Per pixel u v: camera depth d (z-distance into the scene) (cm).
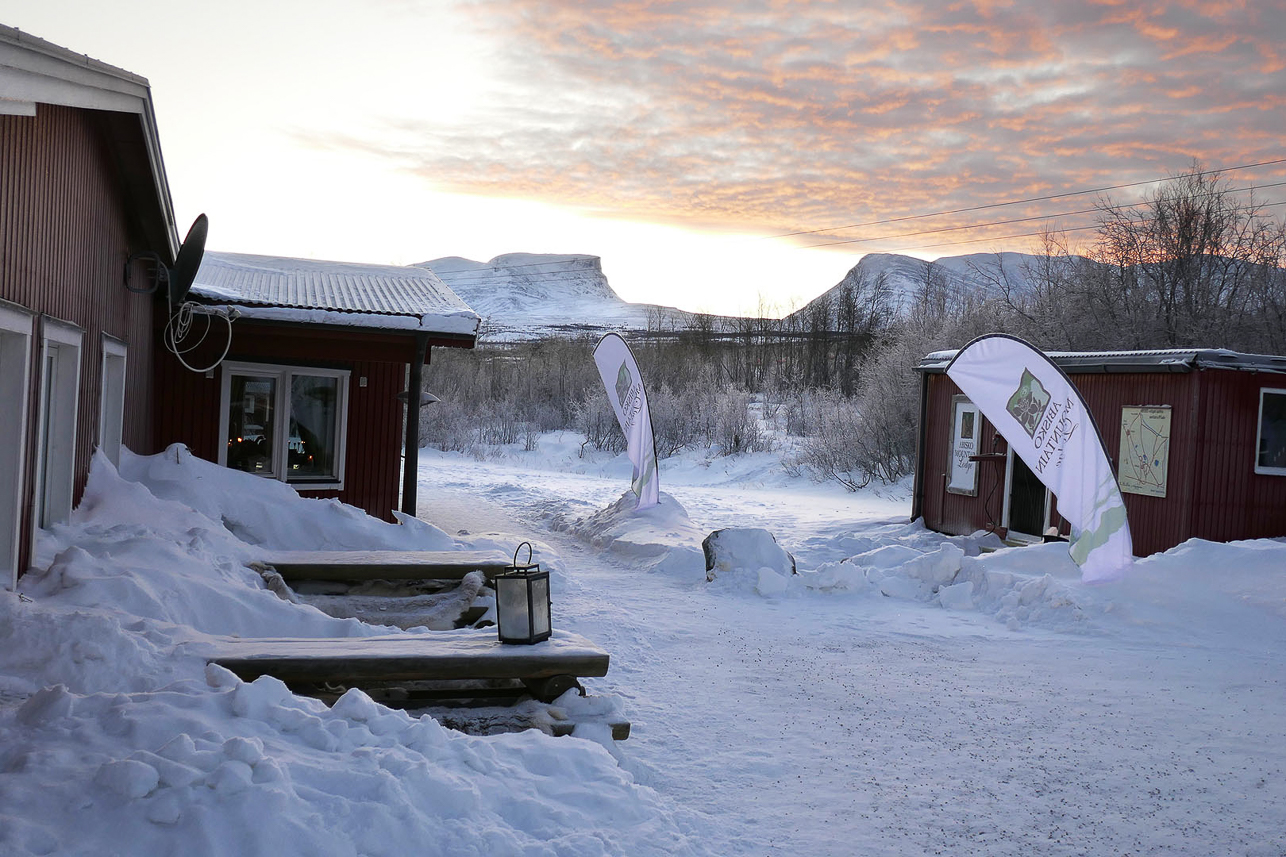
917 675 692
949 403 1577
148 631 501
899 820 429
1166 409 1212
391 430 1362
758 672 690
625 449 3083
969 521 1512
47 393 676
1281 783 482
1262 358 1197
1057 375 956
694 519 1716
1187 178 2422
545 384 3922
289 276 1410
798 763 500
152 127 742
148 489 867
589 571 1115
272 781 325
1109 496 941
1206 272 2381
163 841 295
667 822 401
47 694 372
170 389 1204
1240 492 1198
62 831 291
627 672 673
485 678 523
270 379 1270
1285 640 812
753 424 2966
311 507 995
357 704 400
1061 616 877
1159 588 920
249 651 496
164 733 350
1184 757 519
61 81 533
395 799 338
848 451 2417
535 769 414
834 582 1005
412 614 768
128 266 917
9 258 513
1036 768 498
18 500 546
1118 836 416
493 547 1084
